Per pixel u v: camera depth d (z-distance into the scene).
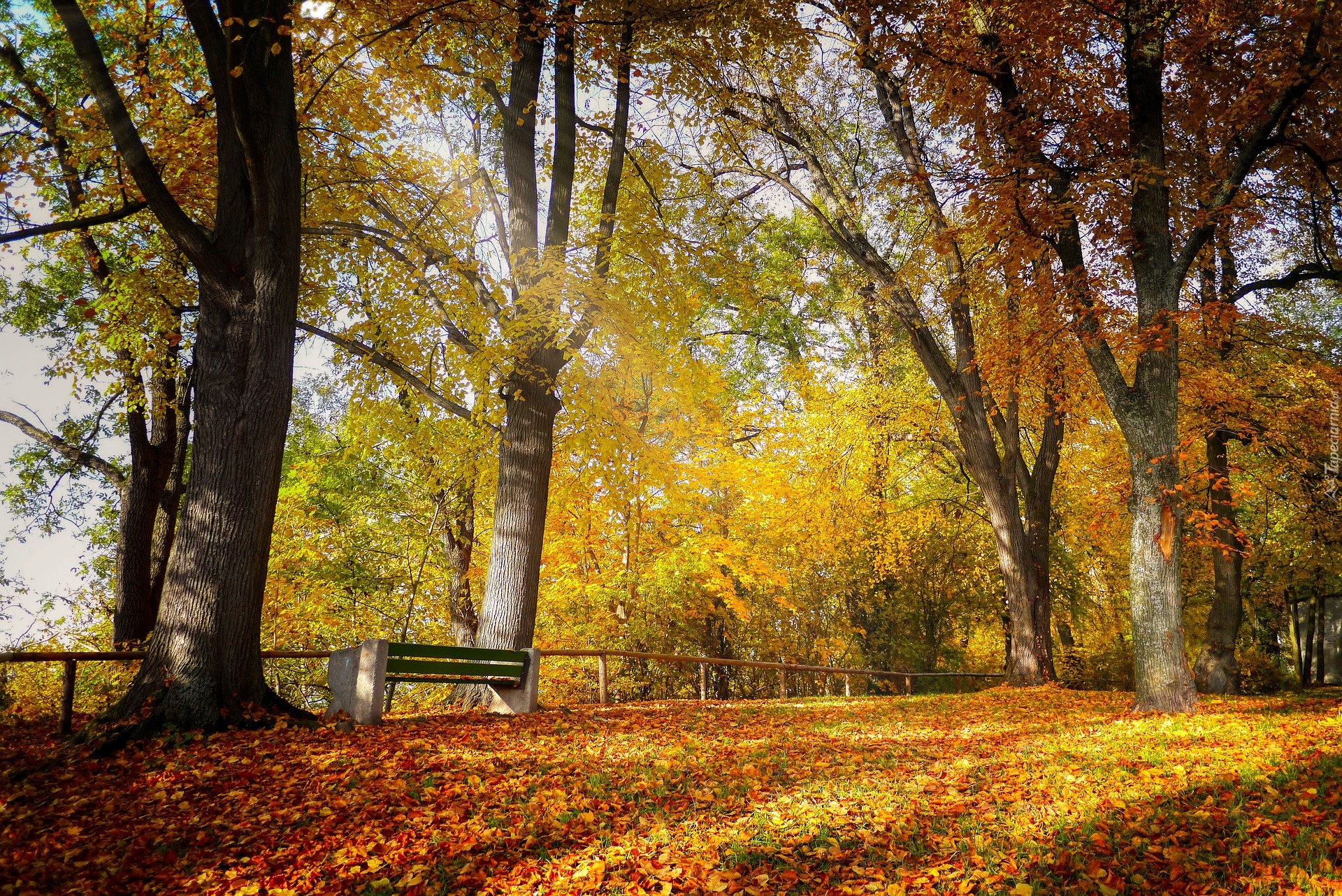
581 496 16.94
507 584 11.11
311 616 19.64
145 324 12.72
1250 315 14.62
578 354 12.00
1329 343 15.48
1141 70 10.69
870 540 21.14
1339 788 5.09
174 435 14.29
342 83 11.94
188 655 7.34
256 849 4.67
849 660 23.05
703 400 16.52
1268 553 21.73
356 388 13.54
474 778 6.00
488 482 14.23
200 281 8.13
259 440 7.92
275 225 8.15
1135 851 4.31
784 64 16.41
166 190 7.32
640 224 12.91
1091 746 7.38
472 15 10.62
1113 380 10.62
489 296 12.41
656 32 12.55
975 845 4.47
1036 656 16.48
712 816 5.25
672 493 13.84
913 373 21.06
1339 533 17.22
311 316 13.38
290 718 7.62
